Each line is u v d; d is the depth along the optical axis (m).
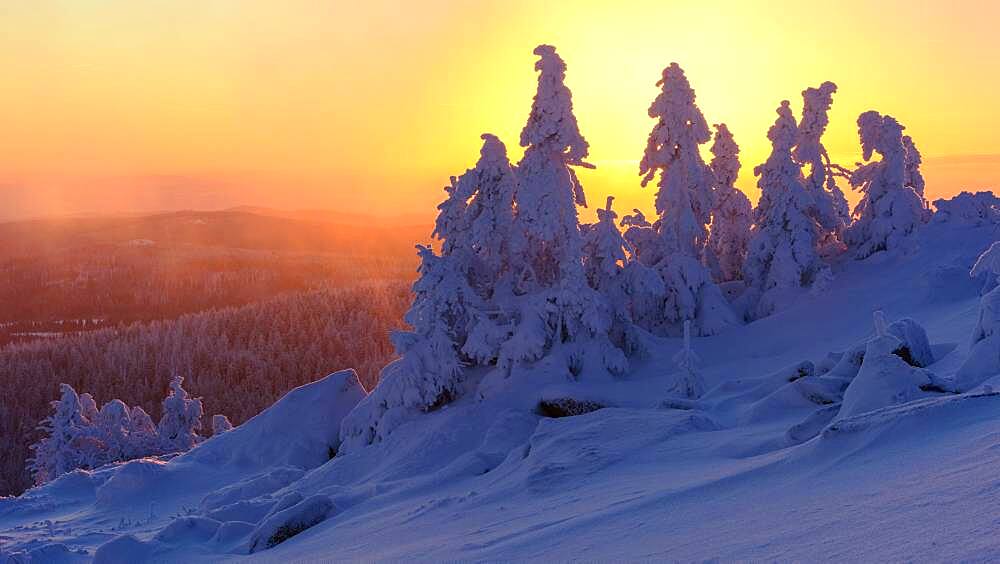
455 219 29.89
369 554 11.45
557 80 28.55
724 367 28.69
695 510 8.20
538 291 30.08
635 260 32.19
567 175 29.34
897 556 4.80
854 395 11.46
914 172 38.97
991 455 6.25
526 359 27.41
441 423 24.77
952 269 29.50
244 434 32.03
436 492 17.28
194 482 28.59
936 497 5.72
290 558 13.22
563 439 16.48
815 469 8.23
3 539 20.31
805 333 30.06
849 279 34.16
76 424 50.69
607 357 28.03
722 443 13.29
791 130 35.25
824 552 5.36
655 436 15.27
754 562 5.65
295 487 24.95
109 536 20.14
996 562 4.20
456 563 8.82
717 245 41.72
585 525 8.94
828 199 37.31
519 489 13.72
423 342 27.42
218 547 16.33
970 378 12.68
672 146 34.72
